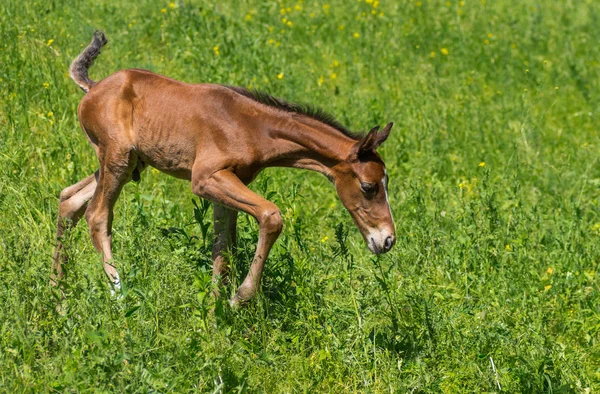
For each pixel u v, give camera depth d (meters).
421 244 12.66
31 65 16.19
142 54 18.59
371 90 19.69
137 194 11.93
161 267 10.37
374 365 9.89
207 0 21.72
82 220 12.27
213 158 10.63
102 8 19.91
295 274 10.85
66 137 14.39
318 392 9.63
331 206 14.31
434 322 10.62
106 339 8.73
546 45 22.84
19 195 12.37
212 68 17.88
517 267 12.69
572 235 13.71
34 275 9.98
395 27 22.70
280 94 17.98
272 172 15.10
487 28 23.62
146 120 11.03
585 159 17.59
